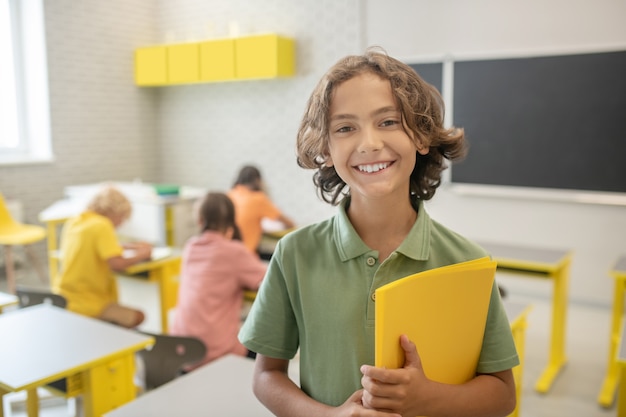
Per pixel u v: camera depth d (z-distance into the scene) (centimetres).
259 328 100
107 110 634
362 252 92
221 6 627
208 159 658
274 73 560
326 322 93
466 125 495
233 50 579
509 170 480
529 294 485
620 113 430
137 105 666
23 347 176
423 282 80
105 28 624
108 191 323
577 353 361
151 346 216
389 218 92
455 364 88
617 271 292
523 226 482
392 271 91
